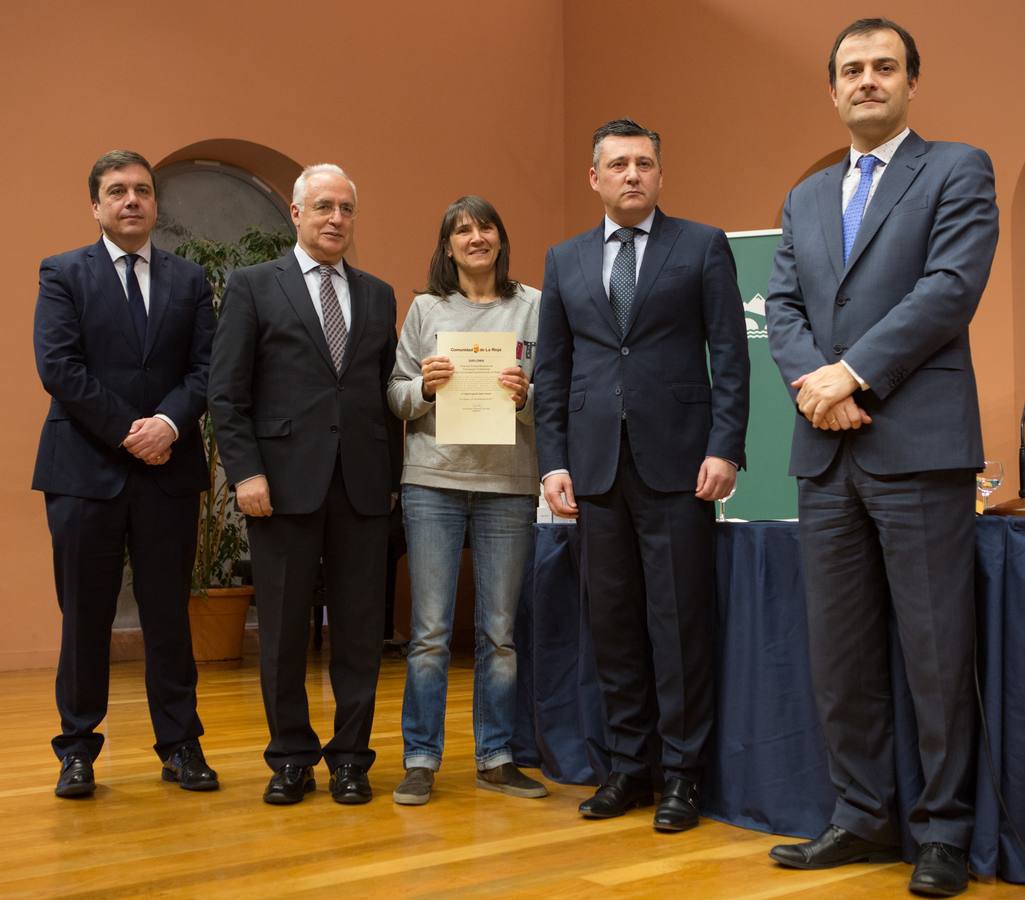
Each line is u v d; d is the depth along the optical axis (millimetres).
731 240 4172
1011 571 2344
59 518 3021
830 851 2387
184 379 3186
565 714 3221
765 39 6957
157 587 3105
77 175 6207
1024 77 5836
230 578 6465
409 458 3064
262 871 2348
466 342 2941
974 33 6027
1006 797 2312
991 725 2328
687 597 2742
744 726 2756
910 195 2369
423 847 2520
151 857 2449
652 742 2947
